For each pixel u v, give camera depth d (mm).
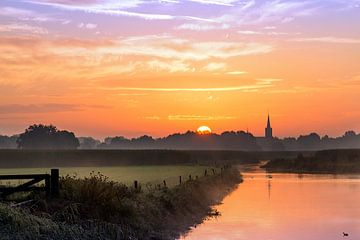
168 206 25984
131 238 19078
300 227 27016
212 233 24609
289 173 97062
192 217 28391
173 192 29062
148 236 20344
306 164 120375
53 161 115062
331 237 24172
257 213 32844
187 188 33062
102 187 20359
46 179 19188
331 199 42781
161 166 103938
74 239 16547
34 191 19422
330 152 129750
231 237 23625
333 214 32594
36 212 17344
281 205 37969
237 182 66188
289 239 23531
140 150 128375
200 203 33312
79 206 18906
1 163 108562
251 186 59125
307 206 37219
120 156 121812
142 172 70188
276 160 136250
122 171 74875
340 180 72062
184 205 28922
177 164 118125
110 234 18422
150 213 22625
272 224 28031
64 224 17234
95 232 17812
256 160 185250
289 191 51312
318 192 50062
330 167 111312
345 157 122812
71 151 121562
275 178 77812
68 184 20484
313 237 24062
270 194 47719
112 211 19859
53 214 17719
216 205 37594
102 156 118812
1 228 15086
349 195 46750
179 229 24328
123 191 22406
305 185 60750
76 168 91812
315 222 28859
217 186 48562
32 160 114062
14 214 16000
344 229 26562
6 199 18422
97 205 19625
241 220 29375
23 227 15578
